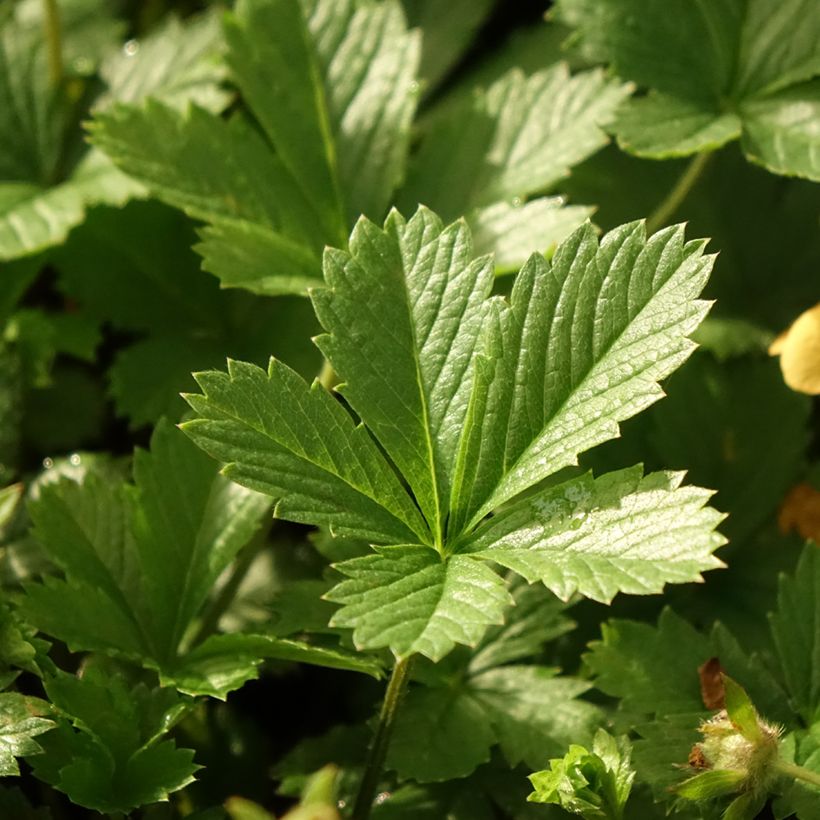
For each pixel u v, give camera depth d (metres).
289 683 0.44
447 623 0.37
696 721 0.40
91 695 0.39
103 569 0.41
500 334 0.38
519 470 0.38
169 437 0.42
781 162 0.44
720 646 0.41
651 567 0.37
